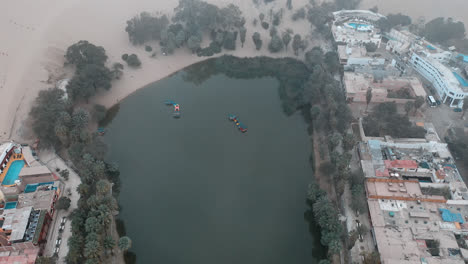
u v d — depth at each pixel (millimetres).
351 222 170750
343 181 177875
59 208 167500
